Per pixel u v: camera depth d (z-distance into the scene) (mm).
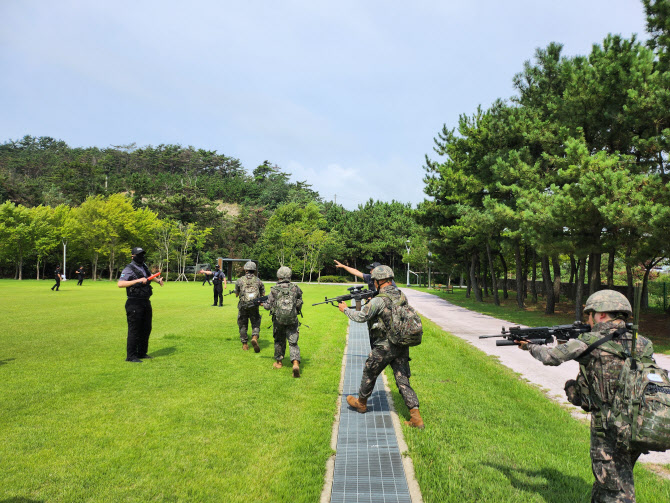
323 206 108062
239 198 129250
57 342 9922
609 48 15445
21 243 58188
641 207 11547
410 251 63625
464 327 15688
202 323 13938
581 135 15492
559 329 3318
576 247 15211
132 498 3391
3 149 181500
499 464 4133
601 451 2721
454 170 29828
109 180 125562
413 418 5016
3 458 4020
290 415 5297
